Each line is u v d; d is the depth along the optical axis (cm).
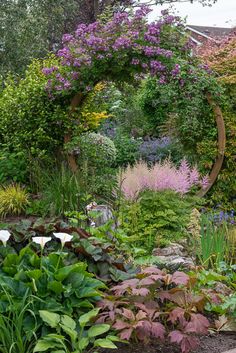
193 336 372
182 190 701
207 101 882
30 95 921
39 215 780
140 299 378
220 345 378
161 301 408
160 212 641
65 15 1819
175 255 592
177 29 859
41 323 351
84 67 860
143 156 1171
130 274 418
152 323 360
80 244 418
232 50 947
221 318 404
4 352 333
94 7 1986
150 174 695
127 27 855
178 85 866
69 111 916
